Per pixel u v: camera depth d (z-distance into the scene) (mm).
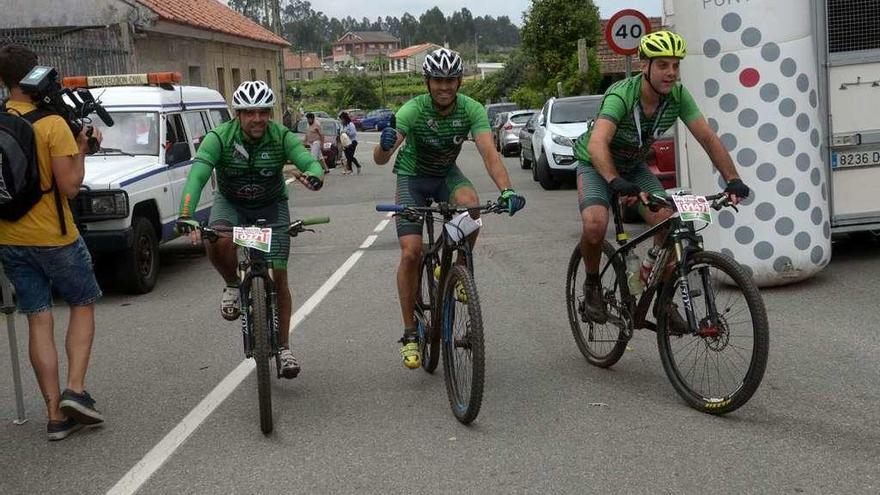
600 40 37969
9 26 18688
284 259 5488
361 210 15953
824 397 5016
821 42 8352
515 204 4973
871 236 9906
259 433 4895
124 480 4332
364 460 4430
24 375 6355
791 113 7508
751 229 7594
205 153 5258
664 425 4715
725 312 4691
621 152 5340
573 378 5633
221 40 24875
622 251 5426
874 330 6328
